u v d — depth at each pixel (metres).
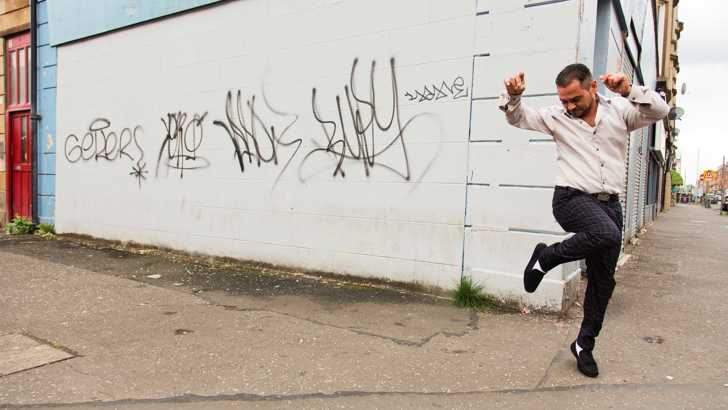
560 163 3.18
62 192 9.16
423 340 3.88
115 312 4.54
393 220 5.41
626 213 8.95
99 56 8.38
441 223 5.11
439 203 5.11
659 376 3.25
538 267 3.17
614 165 3.04
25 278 5.73
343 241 5.79
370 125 5.55
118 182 8.20
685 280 6.41
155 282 5.71
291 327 4.17
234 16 6.68
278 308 4.70
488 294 4.83
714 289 5.86
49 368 3.31
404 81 5.30
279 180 6.32
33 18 9.36
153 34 7.59
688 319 4.54
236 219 6.75
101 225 8.48
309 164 6.05
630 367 3.39
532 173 4.58
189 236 7.27
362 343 3.81
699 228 16.78
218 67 6.87
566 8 4.38
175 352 3.60
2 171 10.30
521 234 4.65
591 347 3.25
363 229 5.63
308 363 3.43
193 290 5.35
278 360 3.47
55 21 8.97
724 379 3.22
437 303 4.88
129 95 7.97
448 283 5.08
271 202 6.40
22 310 4.54
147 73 7.70
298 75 6.11
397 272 5.41
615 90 2.88
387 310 4.64
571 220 3.05
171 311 4.59
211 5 6.87
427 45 5.15
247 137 6.61
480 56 4.83
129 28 7.90
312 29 5.96
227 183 6.83
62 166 9.13
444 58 5.04
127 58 7.97
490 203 4.82
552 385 3.11
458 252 5.01
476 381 3.16
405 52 5.29
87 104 8.62
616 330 4.17
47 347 3.67
